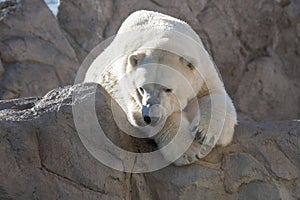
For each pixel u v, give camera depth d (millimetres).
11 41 20094
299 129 10523
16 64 19875
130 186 9992
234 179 10055
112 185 9664
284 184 10219
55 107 9734
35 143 9305
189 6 22781
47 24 21016
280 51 23781
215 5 23172
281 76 23344
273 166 10211
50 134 9383
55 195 9172
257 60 23438
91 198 9414
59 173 9336
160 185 9945
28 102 10883
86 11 22188
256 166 10133
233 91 23328
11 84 19344
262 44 23766
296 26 23516
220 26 23156
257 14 23578
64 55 20734
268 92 23156
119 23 22203
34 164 9180
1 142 9055
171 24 10234
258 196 10117
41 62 20203
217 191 9961
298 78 23594
